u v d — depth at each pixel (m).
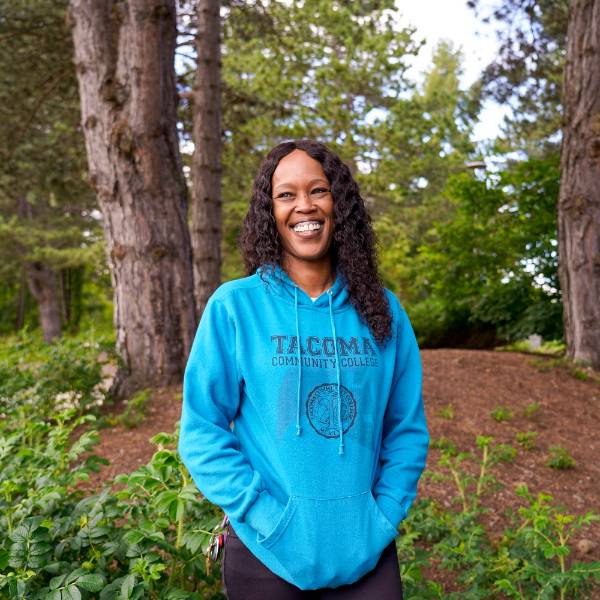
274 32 12.49
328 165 1.69
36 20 10.19
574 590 2.87
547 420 5.63
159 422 5.48
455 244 9.74
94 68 6.55
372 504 1.50
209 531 2.04
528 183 9.21
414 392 1.70
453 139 14.63
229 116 12.82
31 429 2.85
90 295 37.78
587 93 7.32
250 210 1.71
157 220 6.46
